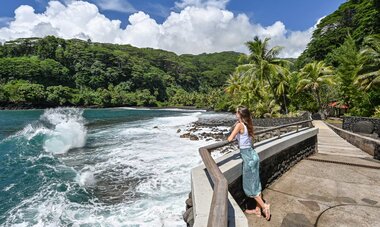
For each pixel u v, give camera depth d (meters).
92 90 105.81
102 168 12.37
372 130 15.38
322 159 7.66
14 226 6.96
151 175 11.16
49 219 7.34
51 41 116.12
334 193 4.93
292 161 6.93
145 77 120.44
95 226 6.91
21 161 13.72
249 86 28.89
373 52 21.61
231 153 4.59
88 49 120.25
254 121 22.17
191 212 2.88
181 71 161.00
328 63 47.31
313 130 8.70
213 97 80.50
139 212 7.70
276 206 4.32
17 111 67.44
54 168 12.40
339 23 60.38
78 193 9.31
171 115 54.34
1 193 9.34
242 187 4.12
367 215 4.02
